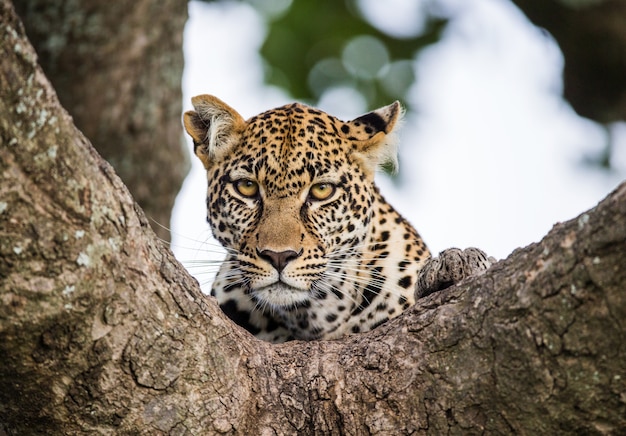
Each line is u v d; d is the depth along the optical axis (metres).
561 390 8.52
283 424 10.07
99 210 8.39
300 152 13.44
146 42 17.92
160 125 18.44
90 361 8.80
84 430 9.16
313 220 13.44
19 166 7.83
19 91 7.64
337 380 10.05
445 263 10.73
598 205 8.13
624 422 8.43
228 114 13.94
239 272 13.41
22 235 7.97
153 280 9.10
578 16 17.72
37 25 17.39
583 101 19.11
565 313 8.28
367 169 14.18
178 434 9.48
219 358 9.69
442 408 9.35
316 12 20.69
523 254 9.02
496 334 8.88
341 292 13.68
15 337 8.35
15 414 9.04
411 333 9.77
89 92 17.81
